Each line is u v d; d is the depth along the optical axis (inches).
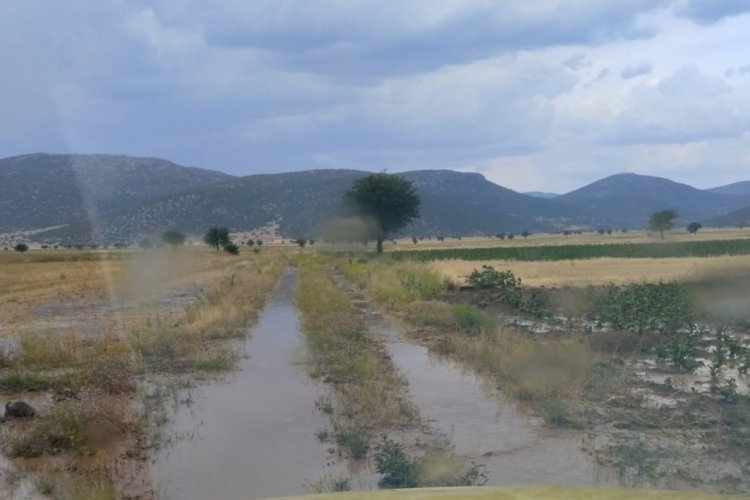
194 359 617.0
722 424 405.4
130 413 437.7
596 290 1111.6
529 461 343.9
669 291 1000.9
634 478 315.6
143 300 1282.0
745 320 851.4
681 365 580.4
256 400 481.4
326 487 303.7
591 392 475.5
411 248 3727.9
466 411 443.8
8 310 1155.9
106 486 314.2
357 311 1032.8
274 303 1185.4
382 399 460.4
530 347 567.8
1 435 396.5
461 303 1066.7
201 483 321.7
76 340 677.9
